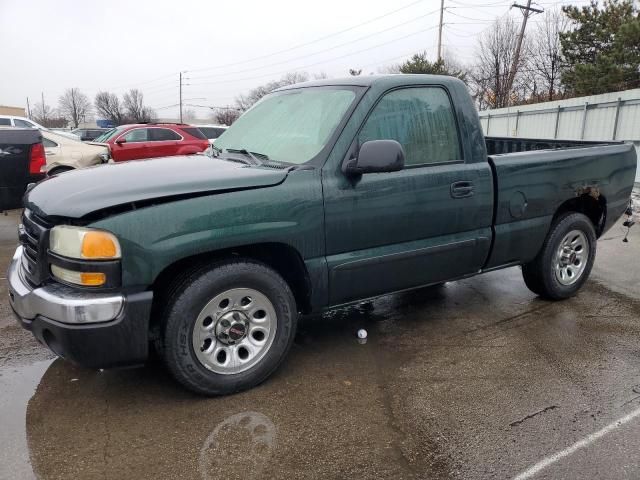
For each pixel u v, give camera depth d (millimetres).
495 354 3723
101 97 84188
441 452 2631
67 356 2699
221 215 2850
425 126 3631
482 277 5555
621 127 14492
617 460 2572
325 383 3295
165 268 2748
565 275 4730
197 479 2414
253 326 3145
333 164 3219
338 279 3324
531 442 2711
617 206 4922
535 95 41000
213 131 17172
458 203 3721
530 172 4121
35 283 2891
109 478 2408
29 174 6758
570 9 26656
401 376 3398
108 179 2988
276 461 2545
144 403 3031
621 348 3824
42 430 2764
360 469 2500
